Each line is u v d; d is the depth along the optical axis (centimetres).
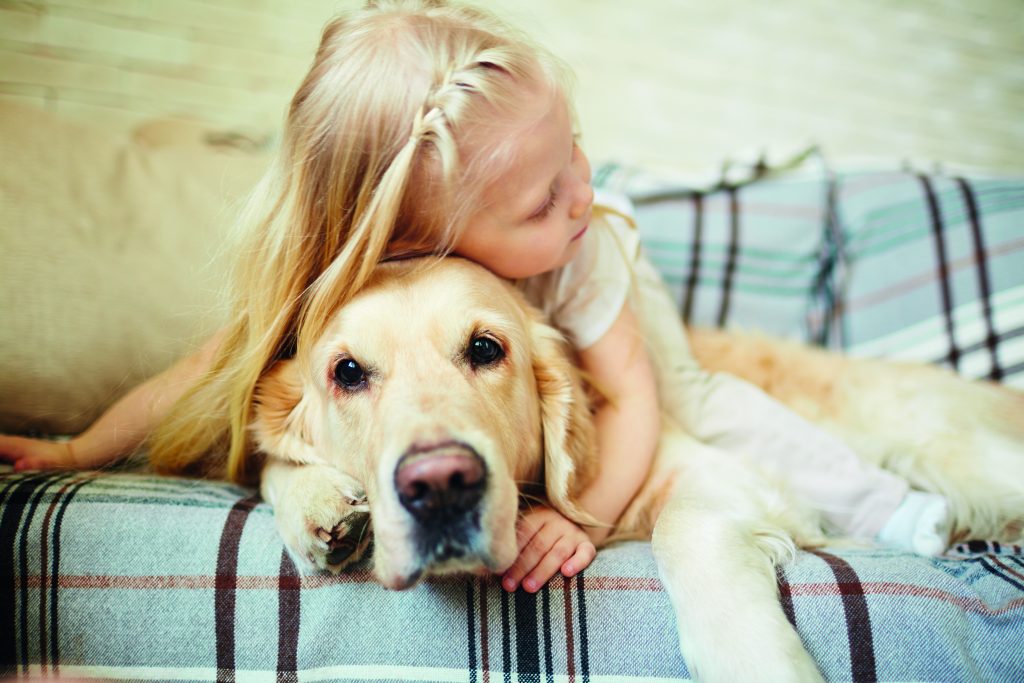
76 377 153
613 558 108
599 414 137
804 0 325
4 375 146
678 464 137
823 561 107
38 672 100
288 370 127
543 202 114
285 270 118
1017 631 99
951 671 95
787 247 219
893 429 177
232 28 258
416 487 87
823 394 190
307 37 265
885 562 108
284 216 117
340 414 111
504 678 96
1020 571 111
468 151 107
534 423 121
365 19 117
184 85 256
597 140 315
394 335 107
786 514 128
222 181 165
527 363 120
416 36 110
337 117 111
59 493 108
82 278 158
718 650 91
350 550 102
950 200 209
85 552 102
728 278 220
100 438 137
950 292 203
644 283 175
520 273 124
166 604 101
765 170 225
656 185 223
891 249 212
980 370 196
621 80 313
